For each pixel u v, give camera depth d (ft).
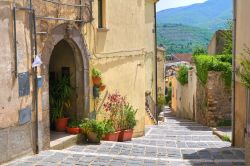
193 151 39.52
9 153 30.07
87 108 43.68
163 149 39.99
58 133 41.09
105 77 47.83
